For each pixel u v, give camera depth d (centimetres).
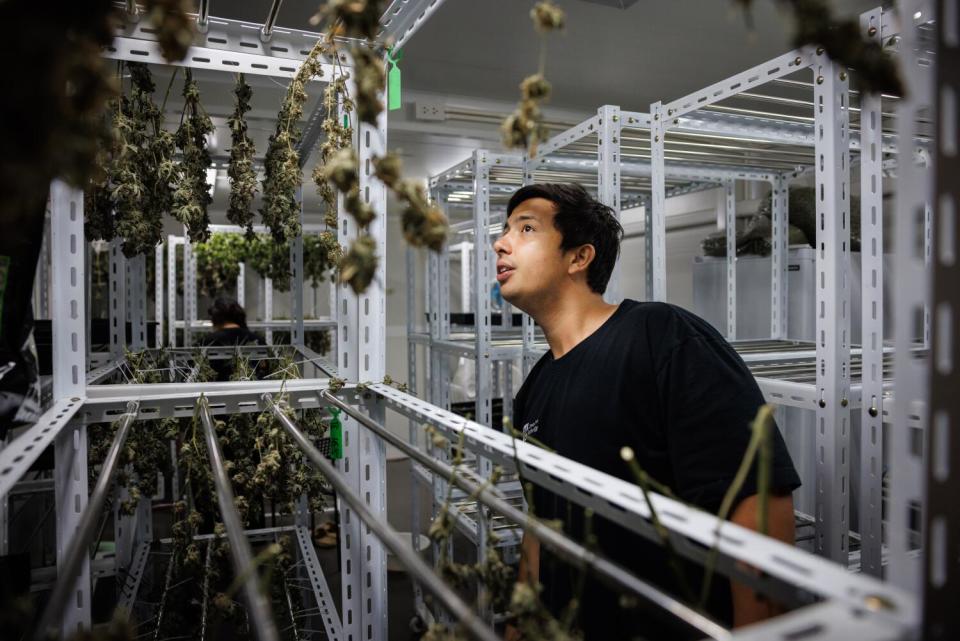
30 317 86
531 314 128
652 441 108
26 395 86
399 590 302
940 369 42
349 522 134
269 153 138
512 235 122
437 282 341
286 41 124
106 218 123
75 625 104
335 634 155
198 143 131
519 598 52
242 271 473
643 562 99
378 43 127
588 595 100
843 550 126
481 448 91
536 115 51
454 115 330
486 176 267
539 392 126
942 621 41
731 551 49
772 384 142
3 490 60
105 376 161
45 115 29
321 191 114
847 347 125
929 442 41
